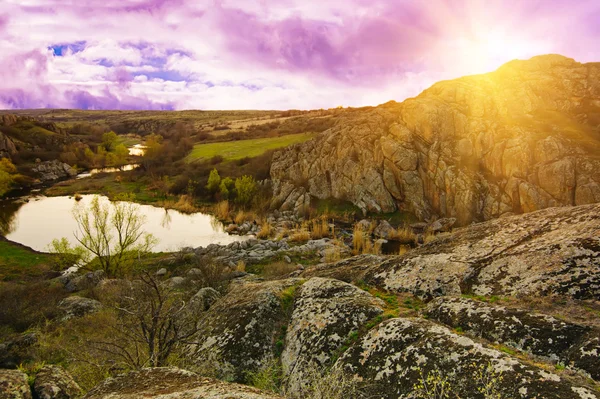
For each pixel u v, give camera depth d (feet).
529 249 44.86
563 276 38.60
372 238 144.46
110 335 53.21
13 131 384.06
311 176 198.08
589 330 30.12
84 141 462.19
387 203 164.66
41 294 93.91
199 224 192.65
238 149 337.11
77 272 122.83
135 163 386.11
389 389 30.91
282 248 130.21
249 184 215.31
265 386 37.24
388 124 175.01
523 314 33.68
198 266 108.88
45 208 221.25
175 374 26.30
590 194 121.19
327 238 144.05
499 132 146.72
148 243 128.47
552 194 128.06
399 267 51.42
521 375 26.50
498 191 138.31
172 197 245.86
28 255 142.51
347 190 180.45
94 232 174.81
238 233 176.24
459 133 154.20
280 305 48.42
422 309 40.96
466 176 144.66
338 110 542.57
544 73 163.43
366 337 37.22
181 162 316.19
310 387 34.81
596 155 127.44
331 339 39.55
